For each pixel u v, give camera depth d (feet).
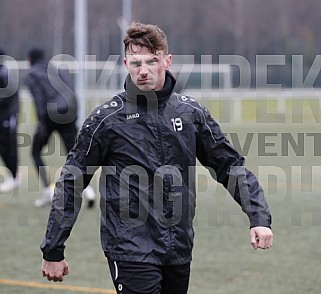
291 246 81.66
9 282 67.26
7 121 112.68
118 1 488.85
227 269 71.77
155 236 41.65
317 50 424.05
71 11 474.08
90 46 478.59
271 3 460.55
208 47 458.09
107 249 42.14
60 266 42.37
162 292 43.34
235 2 466.29
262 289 64.85
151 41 41.93
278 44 442.50
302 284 66.39
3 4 479.82
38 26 475.72
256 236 42.52
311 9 450.30
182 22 470.80
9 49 451.12
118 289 41.81
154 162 42.04
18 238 86.28
